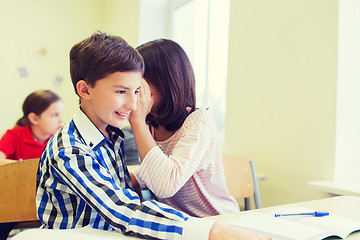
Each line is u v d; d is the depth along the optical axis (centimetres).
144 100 80
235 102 192
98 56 59
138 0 307
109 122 63
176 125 90
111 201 51
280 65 163
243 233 48
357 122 142
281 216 70
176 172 74
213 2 246
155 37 312
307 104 148
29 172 95
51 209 61
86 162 55
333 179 136
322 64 142
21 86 346
